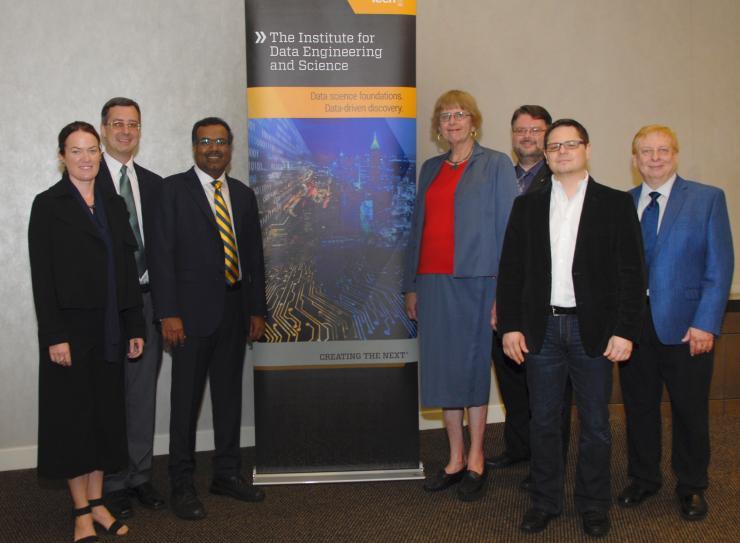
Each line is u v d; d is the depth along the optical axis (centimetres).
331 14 335
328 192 341
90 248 278
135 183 335
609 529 290
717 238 293
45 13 392
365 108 339
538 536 287
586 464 285
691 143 495
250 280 339
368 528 297
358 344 347
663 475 354
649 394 313
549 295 279
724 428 429
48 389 274
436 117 336
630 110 483
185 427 318
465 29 450
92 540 283
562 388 289
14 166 393
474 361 326
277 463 350
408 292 346
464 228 324
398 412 351
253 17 334
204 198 319
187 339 316
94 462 279
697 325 289
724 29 495
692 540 281
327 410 349
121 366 291
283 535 292
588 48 472
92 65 400
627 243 273
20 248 397
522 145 353
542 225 282
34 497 352
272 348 345
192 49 415
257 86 336
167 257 312
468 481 331
